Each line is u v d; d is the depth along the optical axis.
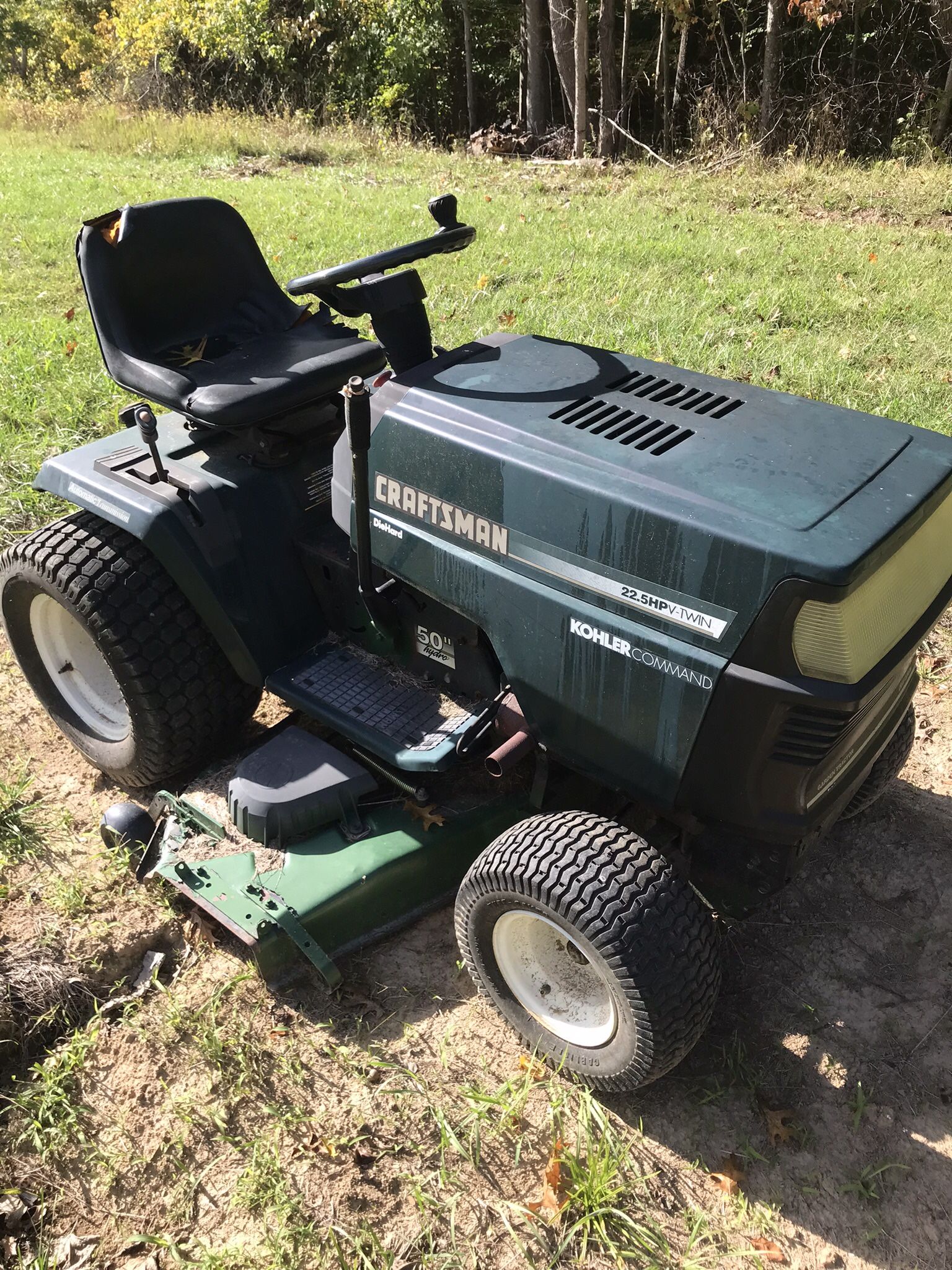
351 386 2.41
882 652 2.19
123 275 3.21
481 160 14.38
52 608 3.42
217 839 2.94
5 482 4.82
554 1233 2.29
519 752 2.52
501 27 20.22
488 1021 2.75
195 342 3.37
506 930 2.53
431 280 7.59
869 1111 2.56
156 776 3.32
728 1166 2.42
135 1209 2.34
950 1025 2.77
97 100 19.83
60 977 2.76
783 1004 2.82
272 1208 2.32
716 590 2.08
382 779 3.04
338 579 3.07
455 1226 2.29
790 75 16.83
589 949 2.29
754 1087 2.60
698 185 11.88
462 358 2.78
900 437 2.40
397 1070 2.60
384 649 3.07
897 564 2.20
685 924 2.29
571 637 2.35
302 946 2.66
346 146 14.85
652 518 2.14
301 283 2.66
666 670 2.20
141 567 3.08
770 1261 2.26
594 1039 2.49
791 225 9.77
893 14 15.87
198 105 19.09
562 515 2.29
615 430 2.41
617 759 2.42
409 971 2.88
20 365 6.09
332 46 19.34
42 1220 2.32
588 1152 2.38
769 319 6.91
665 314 6.80
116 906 3.03
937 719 3.80
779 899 3.13
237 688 3.28
